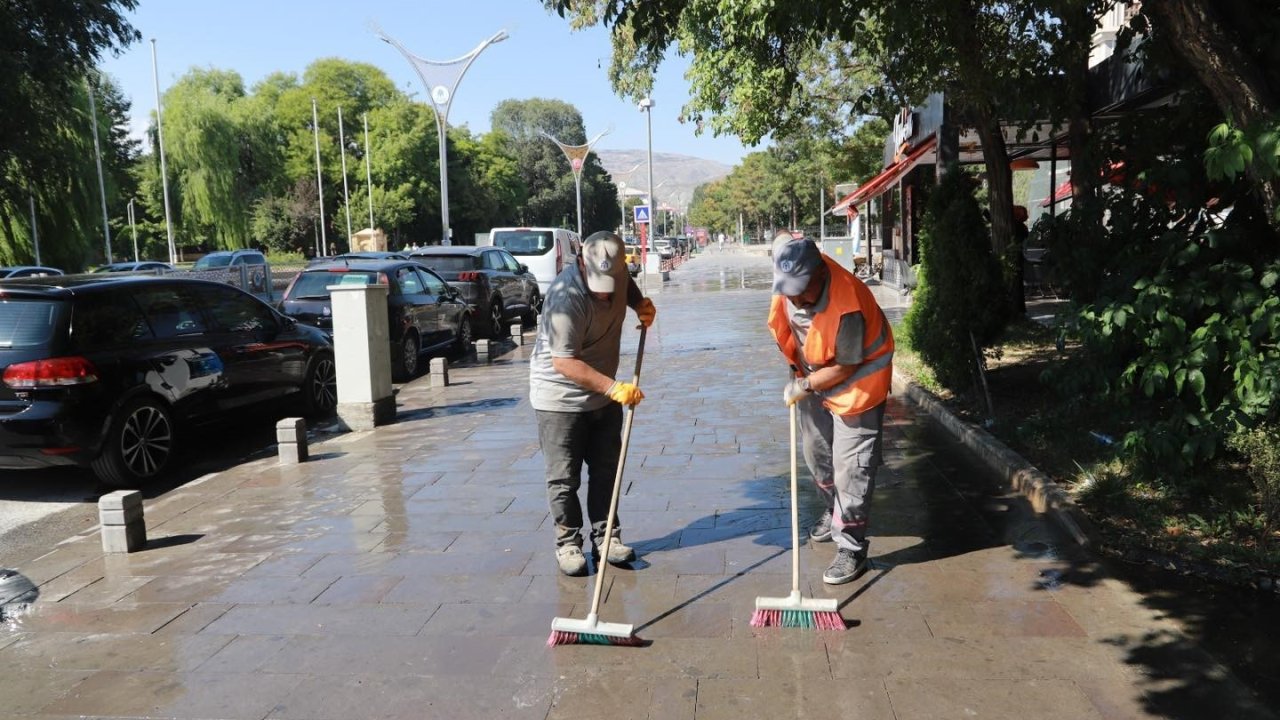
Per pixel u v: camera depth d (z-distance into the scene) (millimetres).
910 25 7617
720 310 20078
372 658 3699
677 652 3664
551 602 4199
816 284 4055
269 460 7316
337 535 5277
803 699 3270
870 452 4238
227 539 5285
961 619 3895
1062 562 4523
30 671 3689
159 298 7582
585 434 4559
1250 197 5062
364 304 8367
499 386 10992
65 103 25656
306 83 76562
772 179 71375
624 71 18891
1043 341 10820
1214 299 4633
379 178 70562
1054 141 15719
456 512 5645
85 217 33656
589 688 3398
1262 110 4414
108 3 24141
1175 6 4449
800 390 4141
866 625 3859
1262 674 3375
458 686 3445
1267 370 4359
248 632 3994
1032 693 3270
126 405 6855
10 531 6027
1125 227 5500
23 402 6441
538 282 21406
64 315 6637
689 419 8250
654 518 5395
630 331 16156
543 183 96812
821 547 4836
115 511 5090
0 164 24969
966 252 7805
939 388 8953
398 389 11062
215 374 7848
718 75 14180
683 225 174625
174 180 62000
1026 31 9078
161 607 4305
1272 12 4918
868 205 32094
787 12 6062
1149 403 5328
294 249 71562
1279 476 4578
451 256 16469
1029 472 5738
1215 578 4223
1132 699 3221
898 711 3170
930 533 5016
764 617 3871
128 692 3490
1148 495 5133
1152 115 5707
